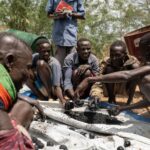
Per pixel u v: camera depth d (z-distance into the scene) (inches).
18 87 89.0
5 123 73.4
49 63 209.6
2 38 86.4
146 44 147.7
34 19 383.6
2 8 379.6
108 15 406.0
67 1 252.4
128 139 141.5
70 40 256.5
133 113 172.4
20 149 72.1
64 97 217.9
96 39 399.5
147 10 422.9
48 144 134.6
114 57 195.0
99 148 133.2
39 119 156.3
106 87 203.3
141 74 146.0
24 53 86.7
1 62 85.3
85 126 150.6
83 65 209.8
